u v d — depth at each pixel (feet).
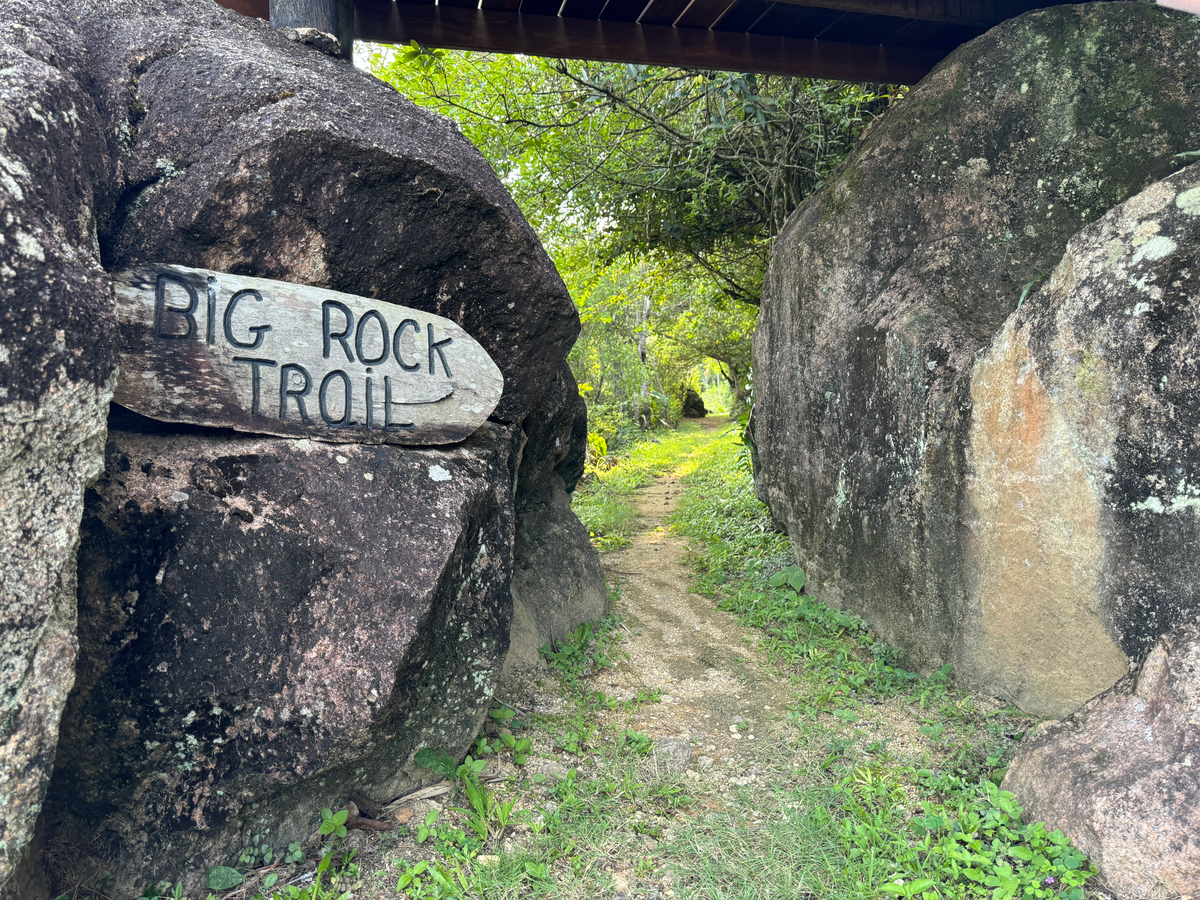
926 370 11.82
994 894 6.93
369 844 7.76
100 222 7.16
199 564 7.11
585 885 7.39
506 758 9.52
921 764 9.50
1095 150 11.30
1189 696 7.39
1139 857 6.84
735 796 8.99
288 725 7.27
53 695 5.59
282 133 7.47
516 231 9.21
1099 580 9.14
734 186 23.85
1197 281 8.19
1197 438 8.14
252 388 7.64
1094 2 11.74
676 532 24.64
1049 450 9.57
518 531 13.64
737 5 13.56
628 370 64.54
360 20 12.96
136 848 7.09
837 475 14.39
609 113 22.88
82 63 7.26
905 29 14.46
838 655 12.72
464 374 9.14
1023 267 11.75
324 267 8.18
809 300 15.16
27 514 5.44
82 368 5.72
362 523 7.63
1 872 5.25
